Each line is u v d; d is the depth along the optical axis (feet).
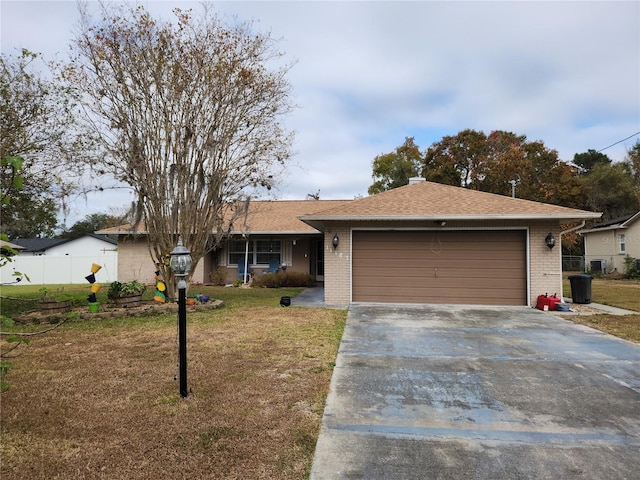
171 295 36.27
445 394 15.01
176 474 9.62
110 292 32.99
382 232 38.14
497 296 36.47
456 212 35.86
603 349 21.35
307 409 13.44
